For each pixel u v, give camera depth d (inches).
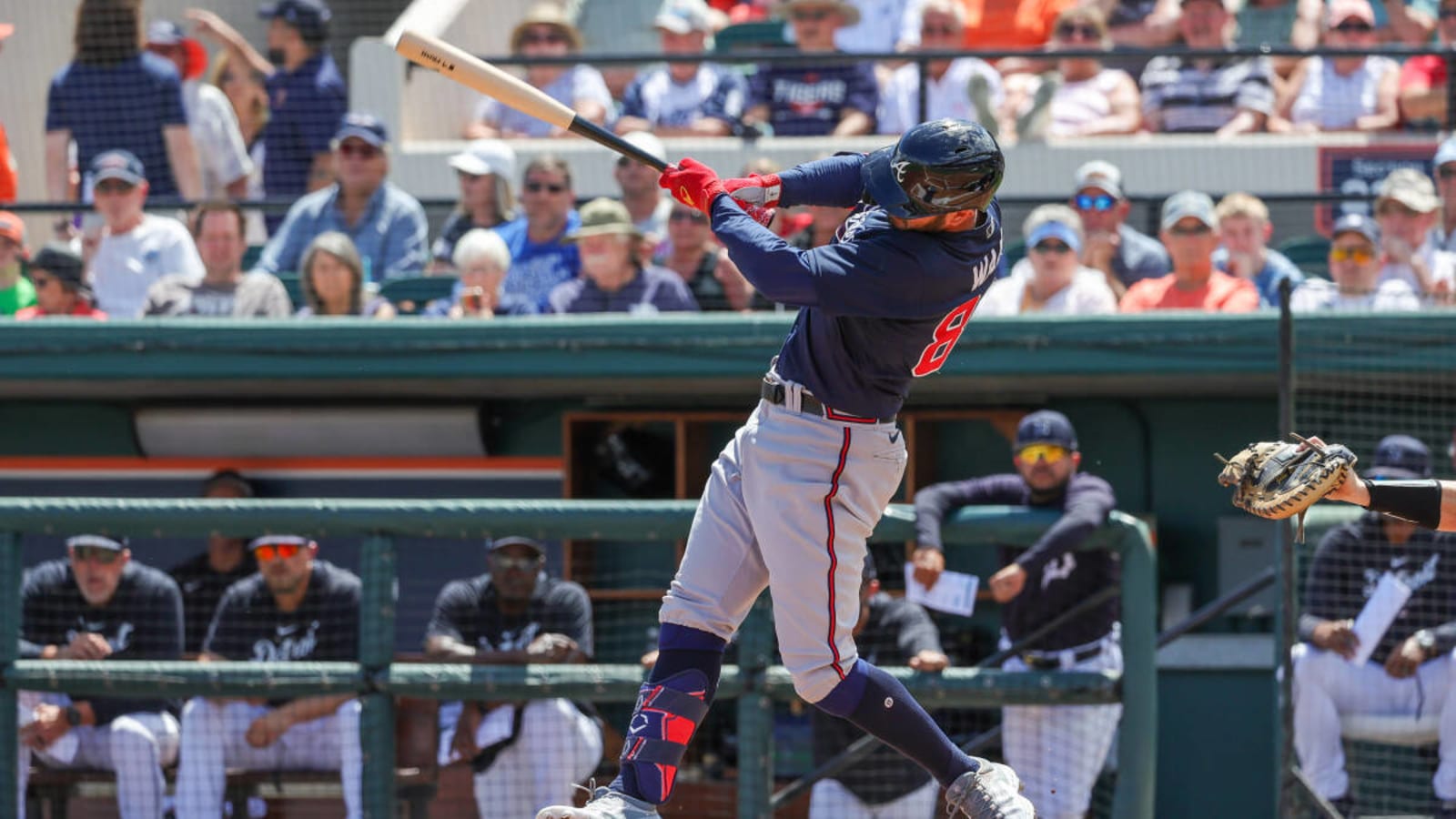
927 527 901.8
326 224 1213.1
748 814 880.9
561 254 1174.3
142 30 1330.0
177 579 1136.8
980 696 883.4
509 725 967.0
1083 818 935.0
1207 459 1168.2
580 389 1141.7
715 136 1363.2
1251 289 1111.6
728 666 898.7
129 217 1206.3
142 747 984.3
